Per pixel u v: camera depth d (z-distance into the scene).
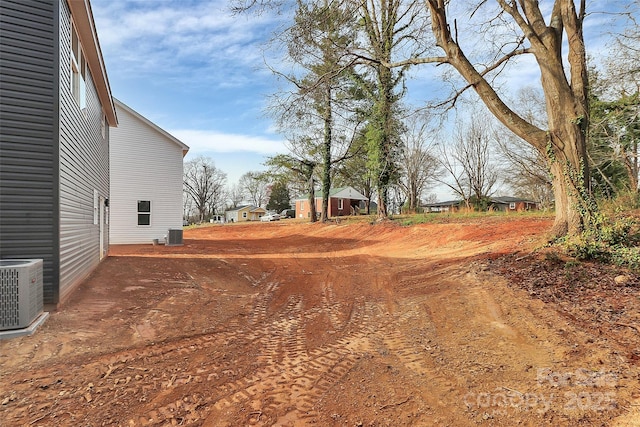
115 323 4.92
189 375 3.65
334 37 10.12
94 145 8.45
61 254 5.30
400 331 5.14
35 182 4.98
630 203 12.46
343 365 4.01
